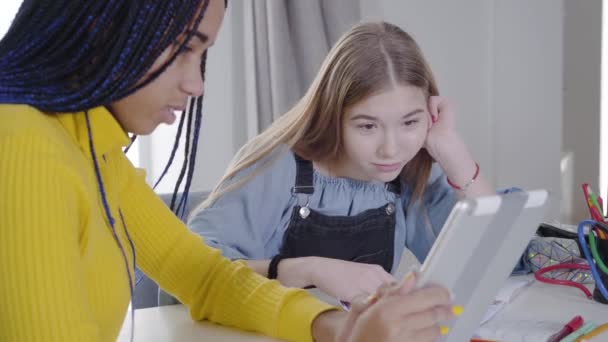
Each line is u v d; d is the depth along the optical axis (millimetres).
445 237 608
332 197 1298
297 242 1279
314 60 2318
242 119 2463
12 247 572
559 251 1179
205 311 948
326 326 846
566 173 2887
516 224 668
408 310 616
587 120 2838
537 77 2803
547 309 1000
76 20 647
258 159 1271
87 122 693
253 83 2365
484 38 2861
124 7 650
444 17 2787
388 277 1004
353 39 1191
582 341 841
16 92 634
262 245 1253
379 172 1200
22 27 651
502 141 2861
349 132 1183
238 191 1234
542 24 2783
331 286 997
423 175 1354
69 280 589
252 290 928
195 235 1011
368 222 1309
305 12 2316
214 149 2410
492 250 667
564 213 2889
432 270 623
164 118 737
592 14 2791
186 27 679
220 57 2389
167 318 976
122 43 645
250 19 2352
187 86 712
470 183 1320
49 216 583
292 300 902
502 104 2846
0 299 574
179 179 868
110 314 735
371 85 1127
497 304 997
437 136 1317
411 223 1403
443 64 2801
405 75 1143
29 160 588
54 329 576
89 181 693
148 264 972
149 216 954
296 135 1273
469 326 729
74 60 652
